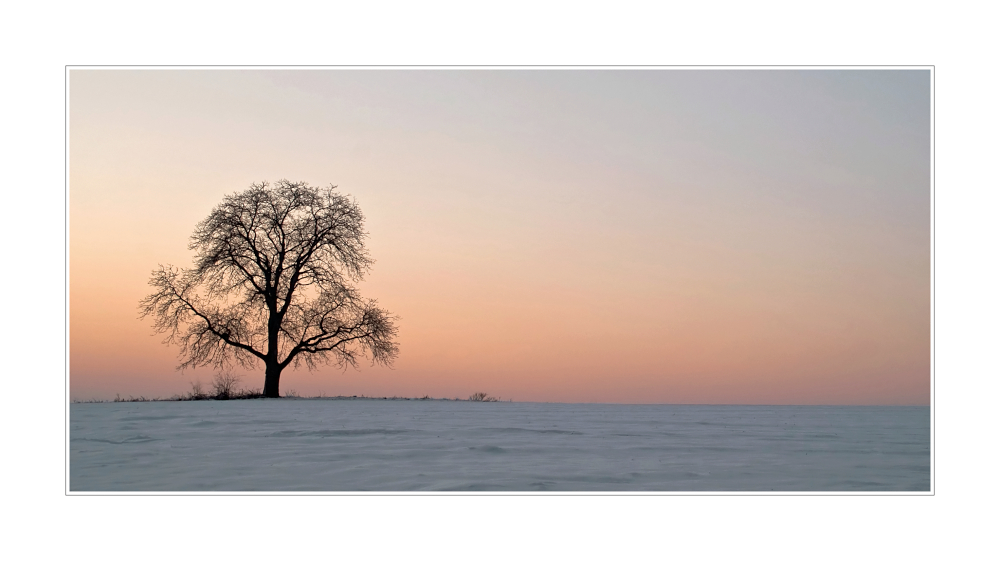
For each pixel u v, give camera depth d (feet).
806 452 45.11
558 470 37.73
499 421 68.08
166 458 41.50
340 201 119.24
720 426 64.75
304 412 78.07
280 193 117.70
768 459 42.09
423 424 63.10
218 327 112.88
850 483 35.27
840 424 67.97
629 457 42.57
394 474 36.52
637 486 33.96
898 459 42.47
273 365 114.83
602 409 95.14
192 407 84.69
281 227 116.88
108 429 57.06
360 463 39.81
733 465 39.78
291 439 50.83
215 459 41.14
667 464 39.96
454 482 34.50
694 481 35.27
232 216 114.93
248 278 115.65
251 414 73.87
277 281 116.06
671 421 70.85
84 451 44.32
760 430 60.49
